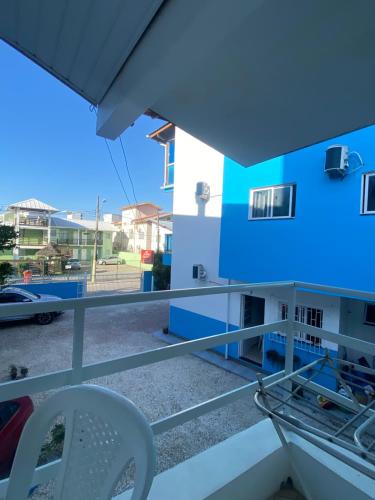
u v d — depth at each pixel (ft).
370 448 2.79
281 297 19.75
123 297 3.69
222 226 21.89
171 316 28.14
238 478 3.80
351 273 15.37
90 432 2.01
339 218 15.76
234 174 21.08
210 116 5.97
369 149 14.73
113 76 4.79
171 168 31.48
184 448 12.50
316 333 5.32
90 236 103.09
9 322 31.27
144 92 4.51
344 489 3.76
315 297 17.66
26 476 2.17
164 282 45.52
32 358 22.48
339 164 15.10
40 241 94.43
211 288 4.54
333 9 3.39
